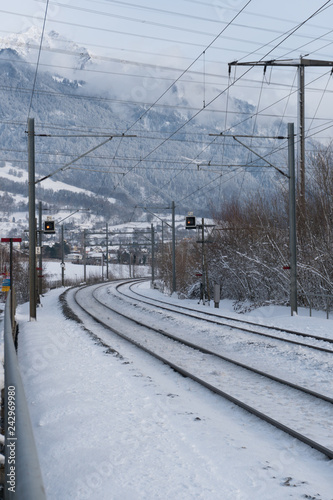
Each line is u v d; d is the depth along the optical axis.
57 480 5.52
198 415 7.96
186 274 51.62
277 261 29.19
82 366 11.87
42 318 26.81
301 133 25.70
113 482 5.29
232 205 37.88
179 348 15.58
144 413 7.91
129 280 88.38
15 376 4.30
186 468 5.68
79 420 7.46
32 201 24.83
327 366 11.79
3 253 61.41
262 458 6.11
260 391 9.77
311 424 7.60
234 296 38.84
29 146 24.34
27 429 2.95
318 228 25.97
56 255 157.50
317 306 25.73
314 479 5.54
